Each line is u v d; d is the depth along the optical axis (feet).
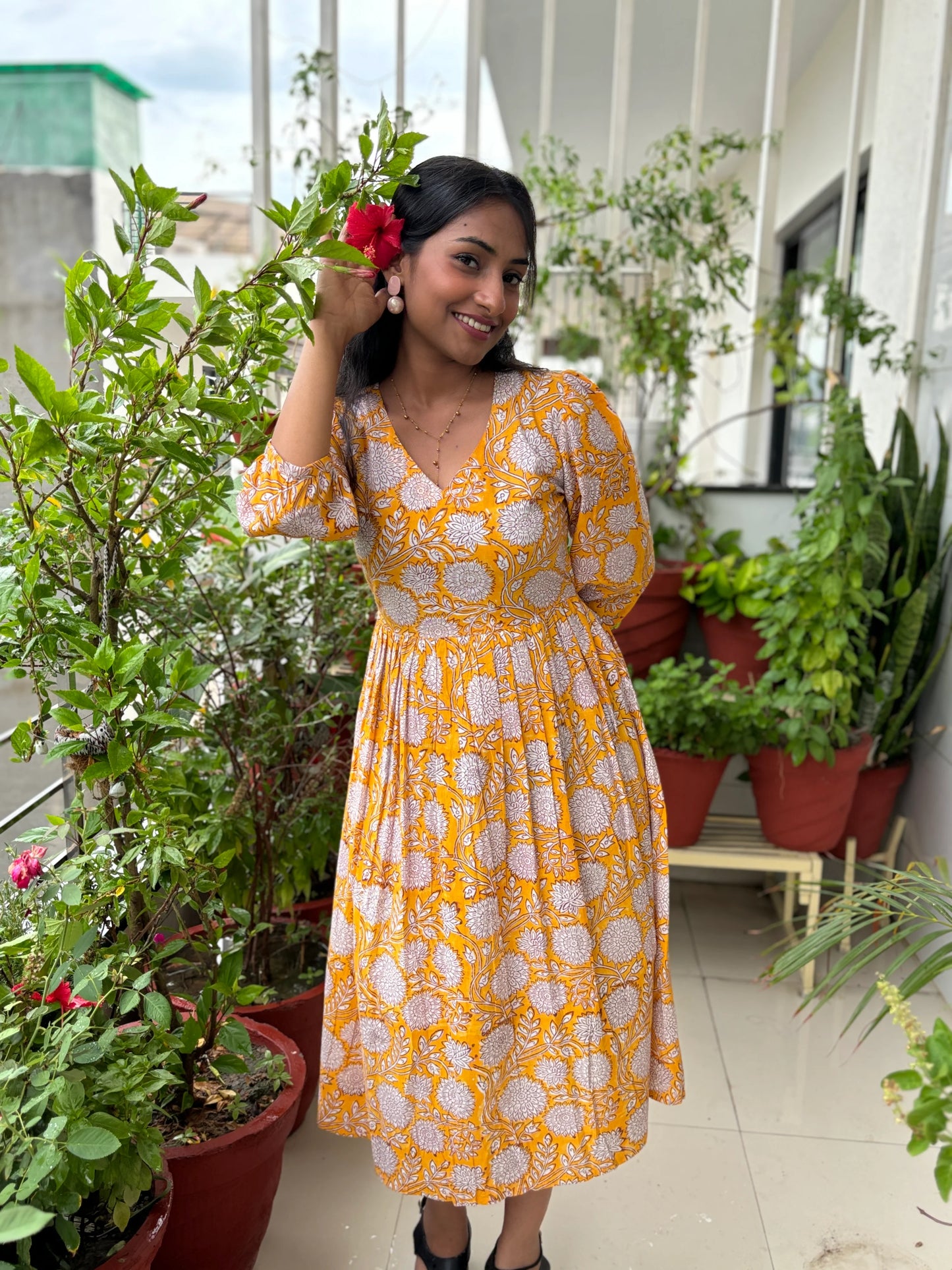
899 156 9.89
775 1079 6.97
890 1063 7.18
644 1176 6.00
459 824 4.08
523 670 4.17
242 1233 4.85
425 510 4.02
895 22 9.95
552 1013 4.23
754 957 8.69
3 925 4.31
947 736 8.31
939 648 8.77
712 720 8.07
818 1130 6.43
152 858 4.28
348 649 6.74
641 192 9.41
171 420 4.27
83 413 3.80
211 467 4.42
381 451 4.09
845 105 14.65
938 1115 2.86
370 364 4.19
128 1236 4.00
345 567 6.84
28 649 4.07
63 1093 3.43
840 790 8.14
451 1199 4.27
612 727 4.42
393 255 3.85
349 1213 5.72
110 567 4.34
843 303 9.34
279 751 6.42
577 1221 5.64
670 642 9.36
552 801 4.18
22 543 4.12
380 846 4.19
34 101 27.32
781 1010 7.86
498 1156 4.28
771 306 9.96
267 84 9.09
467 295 3.84
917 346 9.46
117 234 3.83
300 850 6.43
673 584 9.03
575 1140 4.30
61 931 4.08
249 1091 5.12
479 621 4.15
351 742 7.38
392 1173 4.33
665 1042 4.69
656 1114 6.57
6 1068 3.47
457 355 3.95
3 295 26.66
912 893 4.63
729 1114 6.59
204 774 5.93
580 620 4.45
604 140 20.72
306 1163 6.15
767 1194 5.85
